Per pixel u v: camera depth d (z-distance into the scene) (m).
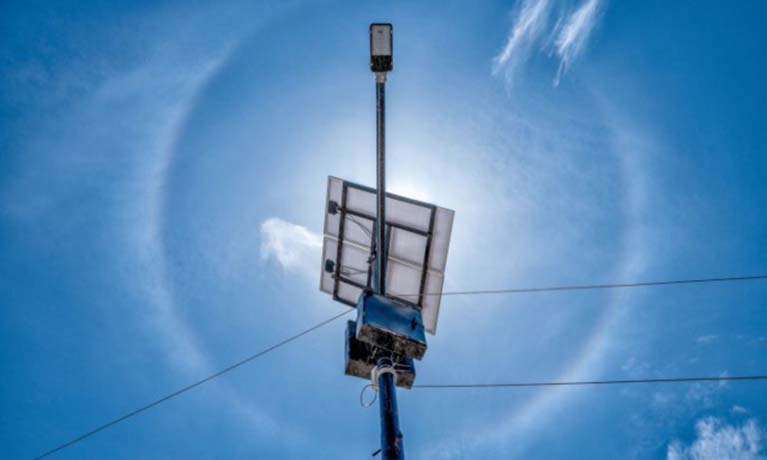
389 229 8.57
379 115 6.09
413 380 6.20
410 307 6.46
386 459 4.72
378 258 6.49
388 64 5.84
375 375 5.94
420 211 8.41
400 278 8.61
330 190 9.12
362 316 5.98
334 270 8.97
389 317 6.07
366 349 6.34
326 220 9.22
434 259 8.34
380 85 6.04
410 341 5.90
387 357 6.05
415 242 8.47
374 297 6.32
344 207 8.84
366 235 8.72
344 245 8.94
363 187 8.69
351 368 6.40
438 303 8.30
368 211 8.66
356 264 8.84
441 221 8.30
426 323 8.30
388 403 5.36
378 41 5.76
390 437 4.94
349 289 8.91
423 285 8.41
